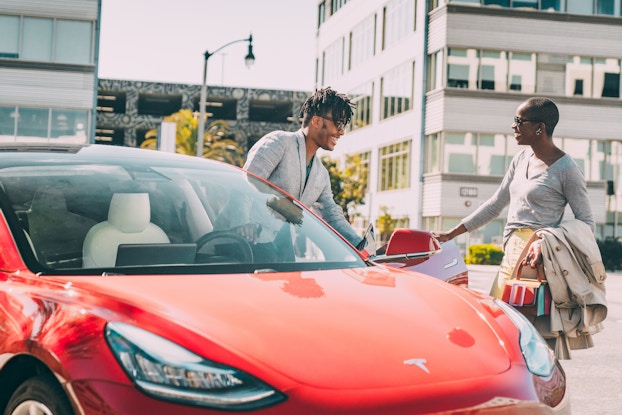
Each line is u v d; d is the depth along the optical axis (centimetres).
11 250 320
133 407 237
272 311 283
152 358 245
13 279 309
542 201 483
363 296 318
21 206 338
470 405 261
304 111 489
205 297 288
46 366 269
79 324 263
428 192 3369
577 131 3378
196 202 380
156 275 314
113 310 267
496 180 3300
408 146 3584
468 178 3281
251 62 2566
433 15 3409
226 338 258
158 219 362
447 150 3291
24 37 3088
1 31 3075
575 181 475
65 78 3108
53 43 3102
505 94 3316
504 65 3334
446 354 280
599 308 460
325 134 484
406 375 262
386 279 352
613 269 3188
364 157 4141
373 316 297
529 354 302
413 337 286
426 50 3450
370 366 262
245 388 242
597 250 459
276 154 480
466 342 294
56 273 311
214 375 243
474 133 3306
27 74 3089
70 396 250
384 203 3834
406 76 3628
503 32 3328
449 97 3281
